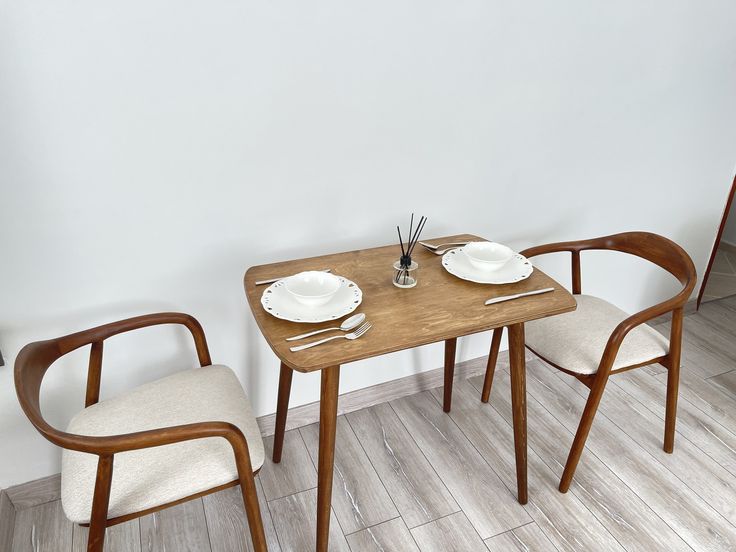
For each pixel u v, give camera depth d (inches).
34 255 57.4
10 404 62.6
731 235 142.5
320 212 70.1
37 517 66.8
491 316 54.1
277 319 53.6
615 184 90.4
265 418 79.8
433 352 88.0
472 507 68.8
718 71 89.0
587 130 83.1
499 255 64.7
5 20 48.1
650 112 86.8
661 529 66.3
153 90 55.9
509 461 76.0
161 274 64.6
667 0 78.7
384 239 76.0
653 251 74.2
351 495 70.1
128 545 63.3
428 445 78.5
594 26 75.5
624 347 68.9
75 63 51.9
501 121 75.9
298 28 59.4
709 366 97.7
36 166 54.0
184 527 65.5
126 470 48.1
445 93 70.4
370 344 49.6
